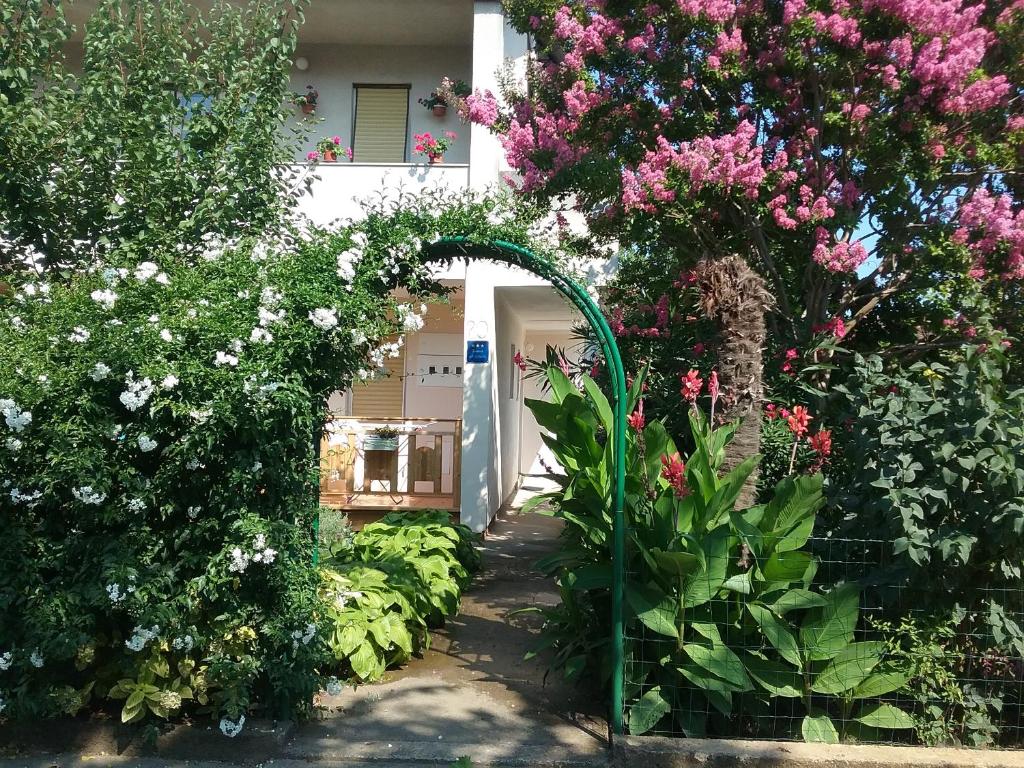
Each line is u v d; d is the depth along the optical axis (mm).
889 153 6656
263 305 4453
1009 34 6711
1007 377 6309
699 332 7176
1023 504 4176
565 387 5672
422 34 11406
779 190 6719
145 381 4098
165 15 6457
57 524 4477
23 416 4117
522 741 4586
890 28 6414
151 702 4375
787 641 4332
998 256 6531
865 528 4695
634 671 4645
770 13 7008
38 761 4363
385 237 5016
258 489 4520
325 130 11750
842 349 6406
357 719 4840
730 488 4688
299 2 6672
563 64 7449
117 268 5012
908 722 4398
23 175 5617
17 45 5820
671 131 7258
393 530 7383
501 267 9938
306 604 4508
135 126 5992
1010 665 4562
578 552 5461
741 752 4250
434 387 12773
